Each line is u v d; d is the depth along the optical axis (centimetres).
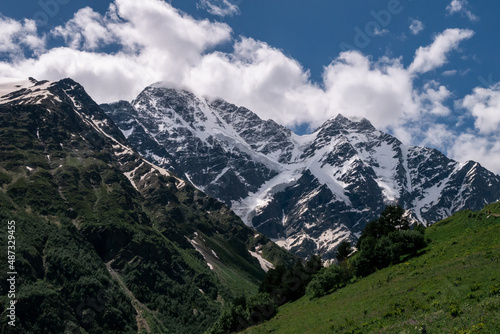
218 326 13325
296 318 10862
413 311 7181
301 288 16212
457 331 5372
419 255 12012
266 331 10594
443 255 10675
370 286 11025
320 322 9188
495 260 8144
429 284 8300
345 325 8044
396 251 12644
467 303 6319
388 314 7462
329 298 12050
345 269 13700
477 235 10919
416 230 13212
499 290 6328
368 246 13388
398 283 9750
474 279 7394
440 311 6381
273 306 13325
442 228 13788
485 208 13262
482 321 5356
